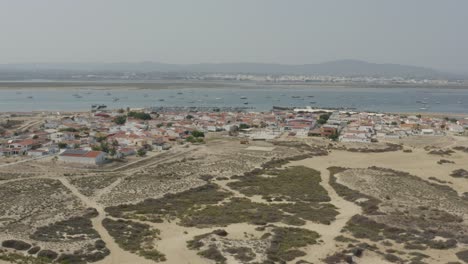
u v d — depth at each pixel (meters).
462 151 197.00
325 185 132.25
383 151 195.38
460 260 72.94
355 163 169.75
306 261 70.81
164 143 199.75
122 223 90.25
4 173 136.38
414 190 123.81
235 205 107.62
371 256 73.88
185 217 96.94
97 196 111.94
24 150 174.88
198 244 77.31
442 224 92.88
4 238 76.50
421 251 77.12
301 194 120.19
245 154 177.38
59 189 116.81
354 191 122.25
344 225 92.00
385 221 93.00
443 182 142.38
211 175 141.75
